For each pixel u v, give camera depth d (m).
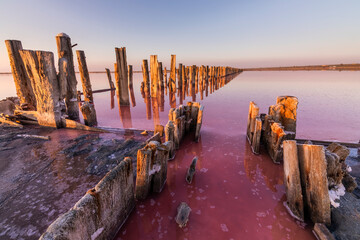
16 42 7.78
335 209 2.87
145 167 3.32
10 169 4.44
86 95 11.64
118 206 2.75
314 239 2.69
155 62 15.28
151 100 15.34
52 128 7.41
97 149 5.50
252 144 5.59
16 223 2.92
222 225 2.94
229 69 48.53
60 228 1.73
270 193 3.68
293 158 3.09
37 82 6.94
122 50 12.10
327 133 6.76
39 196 3.52
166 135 4.96
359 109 10.04
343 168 3.56
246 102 12.96
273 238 2.71
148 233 2.80
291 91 16.91
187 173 4.13
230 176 4.27
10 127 7.45
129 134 6.77
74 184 3.89
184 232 2.82
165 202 3.44
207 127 7.69
